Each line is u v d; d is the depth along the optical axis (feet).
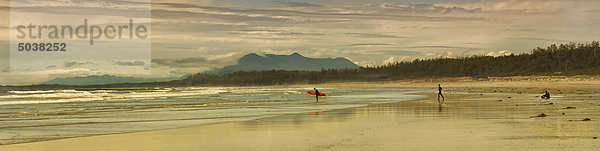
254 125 53.42
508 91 189.98
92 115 76.28
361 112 73.82
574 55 590.55
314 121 57.67
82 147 37.17
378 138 38.50
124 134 46.03
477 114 64.49
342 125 51.44
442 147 33.09
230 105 106.11
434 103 100.42
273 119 62.08
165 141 39.91
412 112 71.36
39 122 63.31
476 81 469.57
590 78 362.74
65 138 43.19
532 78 453.99
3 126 57.31
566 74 487.61
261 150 33.88
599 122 49.03
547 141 34.83
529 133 39.93
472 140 36.27
